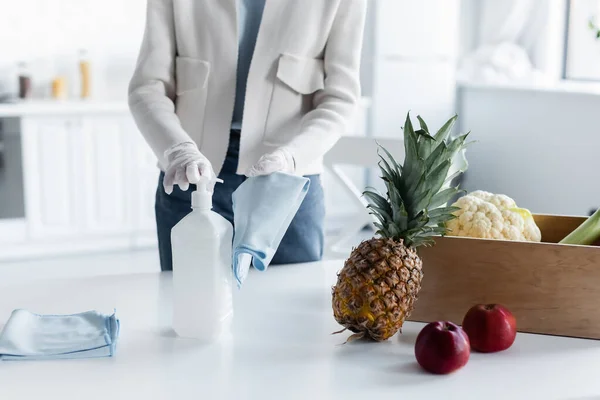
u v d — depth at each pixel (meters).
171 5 1.74
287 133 1.77
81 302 1.40
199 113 1.77
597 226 1.32
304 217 1.75
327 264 1.73
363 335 1.21
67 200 4.84
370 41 5.43
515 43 5.38
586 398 1.02
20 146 4.68
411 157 1.17
